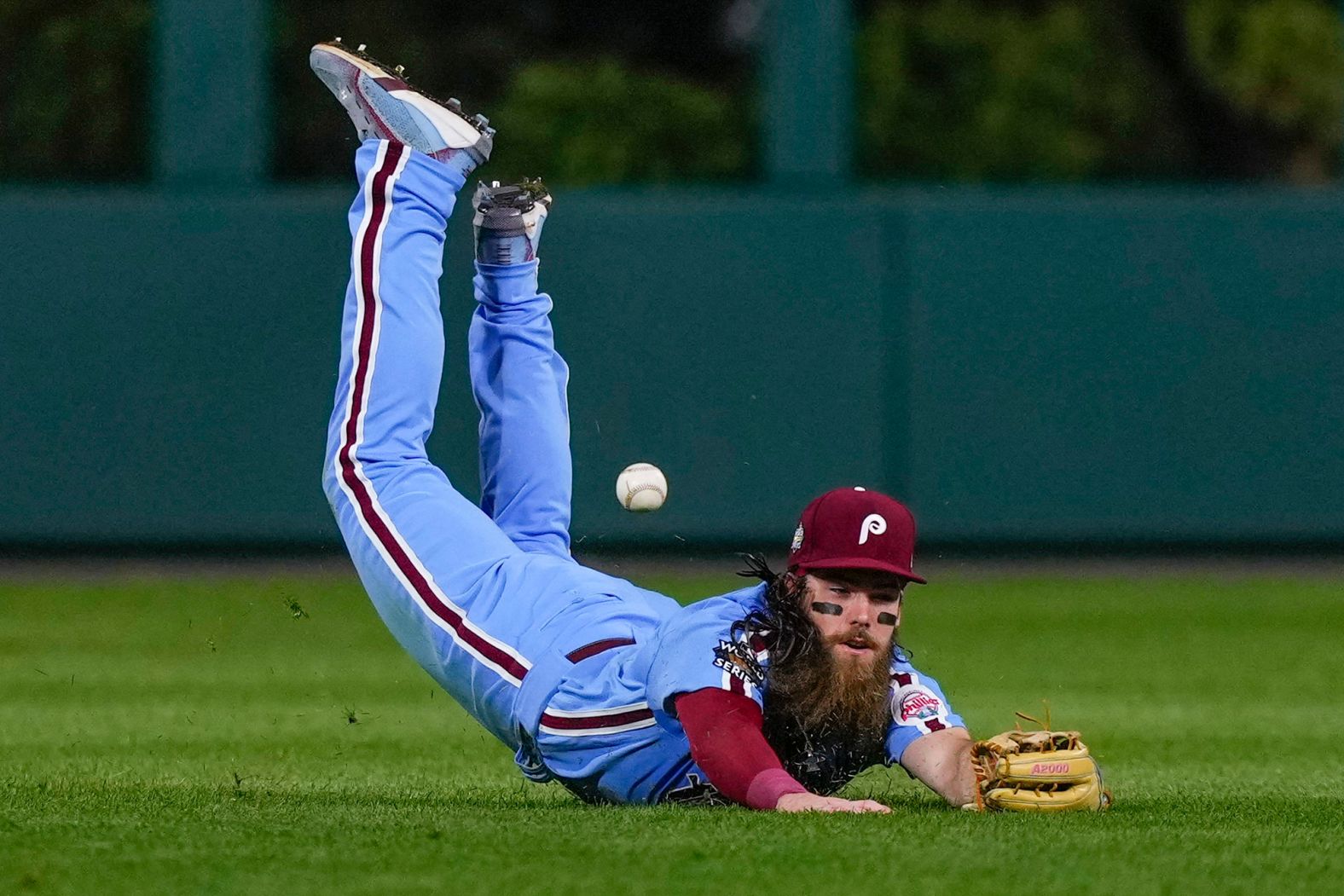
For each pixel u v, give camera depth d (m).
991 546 53.81
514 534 21.05
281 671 34.34
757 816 15.26
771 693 15.98
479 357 21.61
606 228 52.06
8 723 27.00
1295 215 52.59
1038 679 33.81
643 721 16.64
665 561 52.88
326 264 51.84
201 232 51.75
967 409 52.53
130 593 47.66
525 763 18.12
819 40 51.84
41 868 13.52
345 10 65.25
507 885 12.84
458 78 67.12
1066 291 52.53
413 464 19.83
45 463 52.19
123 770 21.69
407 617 18.78
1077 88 67.31
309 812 16.47
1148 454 52.84
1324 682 33.59
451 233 48.28
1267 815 17.02
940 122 66.00
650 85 64.38
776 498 52.47
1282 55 70.94
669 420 52.34
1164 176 70.94
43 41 62.62
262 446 52.06
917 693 16.80
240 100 51.38
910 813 15.77
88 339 51.97
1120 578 51.88
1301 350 52.81
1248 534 53.16
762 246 52.19
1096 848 14.30
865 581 15.66
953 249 52.28
